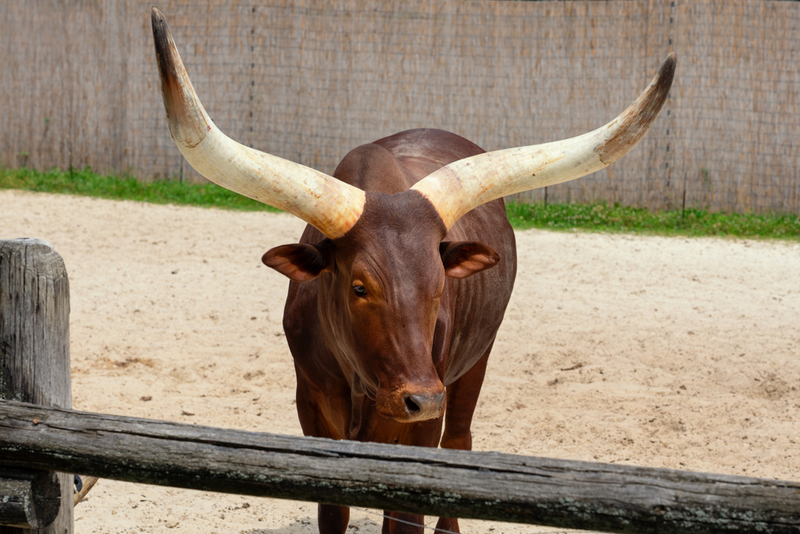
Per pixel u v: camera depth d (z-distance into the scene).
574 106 16.38
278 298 9.73
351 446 2.38
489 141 16.66
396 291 3.32
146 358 7.64
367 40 16.59
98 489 5.27
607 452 5.93
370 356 3.38
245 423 6.32
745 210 15.94
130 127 16.97
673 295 10.23
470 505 2.27
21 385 2.76
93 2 16.80
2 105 17.20
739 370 7.53
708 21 15.70
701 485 2.15
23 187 15.80
